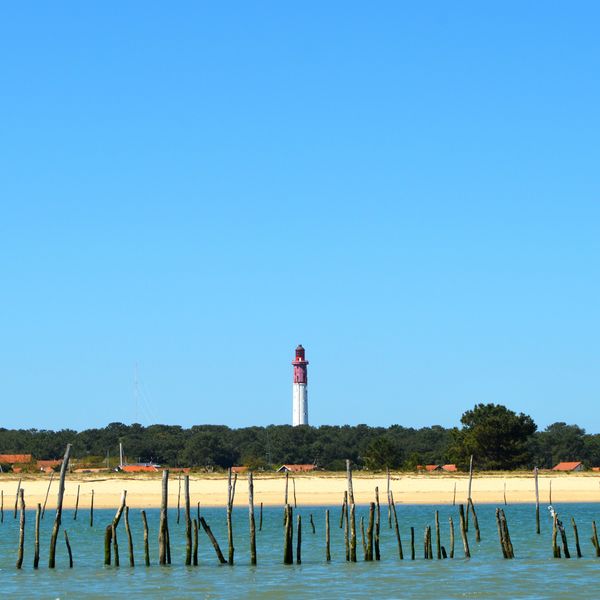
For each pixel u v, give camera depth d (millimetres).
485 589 76750
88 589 76688
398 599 72500
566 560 93062
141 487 193500
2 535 132125
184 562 94062
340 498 183375
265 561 94250
